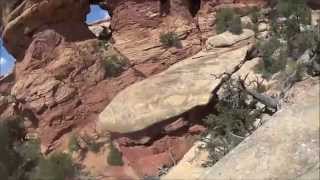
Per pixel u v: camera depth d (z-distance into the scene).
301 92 17.08
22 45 39.34
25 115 36.38
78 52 37.47
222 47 34.66
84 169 30.98
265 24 35.31
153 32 37.75
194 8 39.88
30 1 38.09
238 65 32.25
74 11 39.22
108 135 32.72
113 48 38.09
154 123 30.56
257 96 24.72
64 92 35.91
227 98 27.05
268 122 15.52
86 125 34.97
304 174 13.06
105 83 36.31
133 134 31.08
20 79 37.62
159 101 31.34
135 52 37.25
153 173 29.80
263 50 32.56
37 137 34.66
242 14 36.91
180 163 27.09
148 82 33.34
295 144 13.90
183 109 30.36
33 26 38.38
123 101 32.62
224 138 25.03
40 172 24.62
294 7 34.28
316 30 28.64
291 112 15.03
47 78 36.47
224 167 14.78
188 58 35.53
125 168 30.91
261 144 14.57
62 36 38.22
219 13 36.88
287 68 29.30
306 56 26.70
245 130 24.72
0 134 23.11
